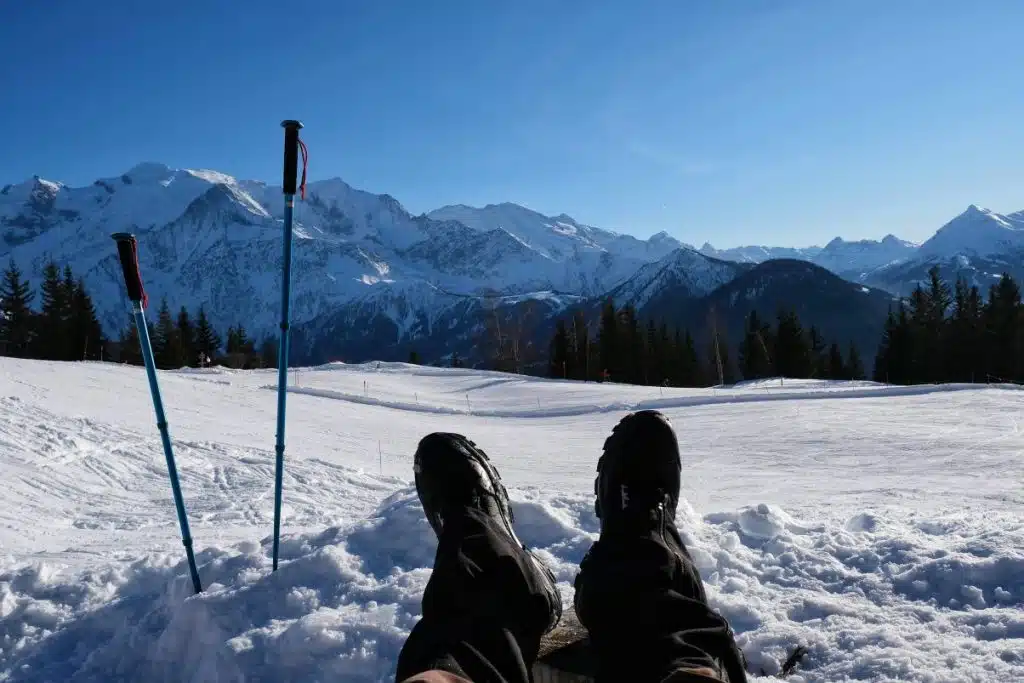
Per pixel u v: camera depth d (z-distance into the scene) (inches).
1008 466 314.8
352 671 87.1
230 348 2443.4
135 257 107.8
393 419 598.9
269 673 88.4
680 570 72.6
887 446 390.0
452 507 90.9
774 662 85.6
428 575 107.2
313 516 224.5
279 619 98.8
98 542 184.7
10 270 1942.7
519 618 72.6
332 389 821.2
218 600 101.0
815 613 96.3
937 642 84.7
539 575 81.1
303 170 104.7
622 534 78.6
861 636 87.7
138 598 113.9
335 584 106.0
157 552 153.6
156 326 2166.6
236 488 277.7
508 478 356.2
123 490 273.7
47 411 384.8
